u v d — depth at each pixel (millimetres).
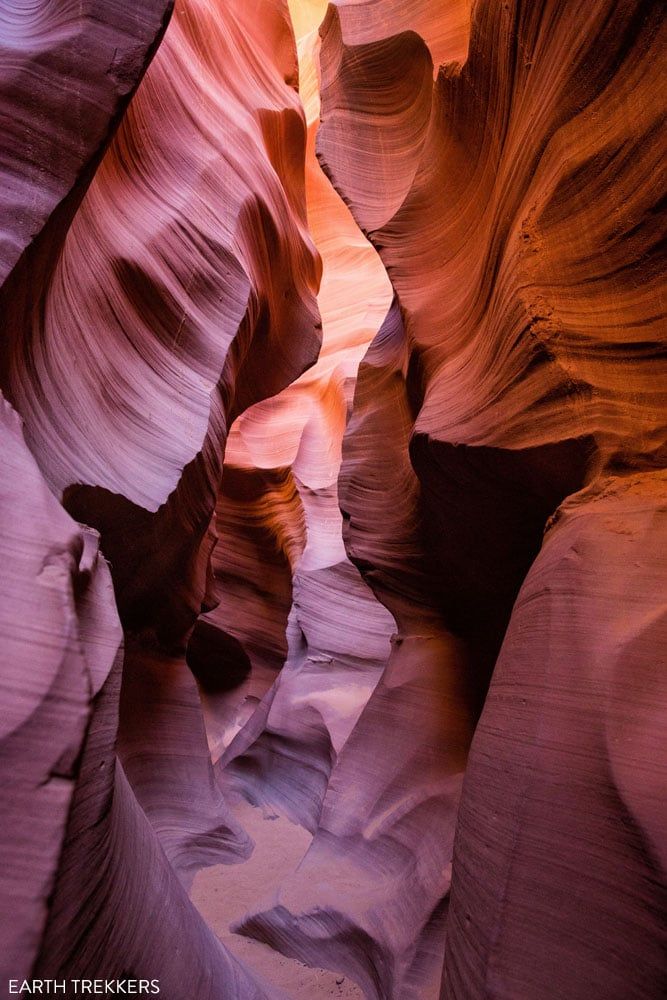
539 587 2268
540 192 2877
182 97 5555
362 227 5676
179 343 4762
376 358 6562
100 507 3551
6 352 2857
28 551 1632
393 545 5586
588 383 2535
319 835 5176
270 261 6797
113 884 1739
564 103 2727
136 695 5320
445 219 4688
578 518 2299
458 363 3914
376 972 3887
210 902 5230
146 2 3373
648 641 1777
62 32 3168
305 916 4488
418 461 3938
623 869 1550
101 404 3736
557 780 1788
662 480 2252
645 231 2469
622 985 1460
